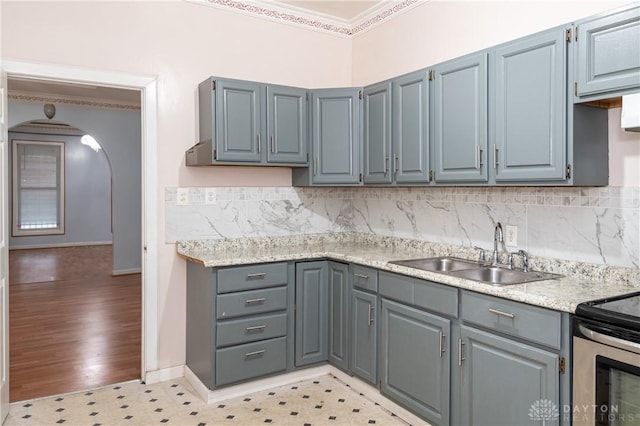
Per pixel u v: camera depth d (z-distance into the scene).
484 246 2.79
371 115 3.16
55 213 9.84
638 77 1.76
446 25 3.04
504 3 2.66
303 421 2.57
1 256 2.51
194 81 3.24
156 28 3.11
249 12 3.45
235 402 2.80
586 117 2.06
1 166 2.55
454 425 2.27
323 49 3.79
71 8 2.84
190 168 3.24
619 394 1.58
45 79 2.81
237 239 3.40
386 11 3.54
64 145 9.80
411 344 2.51
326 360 3.20
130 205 6.81
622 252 2.12
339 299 3.08
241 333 2.86
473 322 2.15
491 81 2.33
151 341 3.11
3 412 2.51
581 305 1.70
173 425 2.51
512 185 2.28
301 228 3.71
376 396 2.80
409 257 2.93
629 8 1.79
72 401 2.80
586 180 2.06
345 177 3.30
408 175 2.86
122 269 6.81
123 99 6.41
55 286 6.05
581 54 1.95
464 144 2.48
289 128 3.26
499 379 2.04
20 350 3.69
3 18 2.65
